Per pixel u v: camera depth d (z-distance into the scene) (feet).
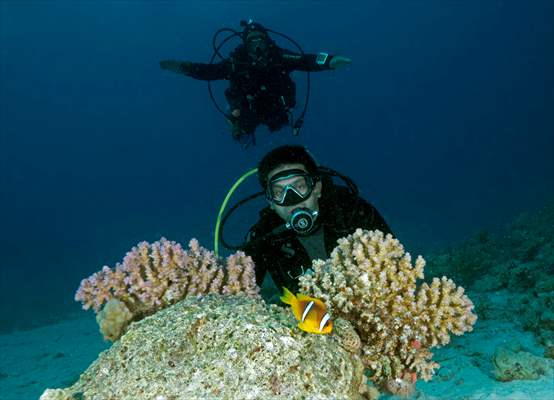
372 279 8.25
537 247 23.66
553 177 87.66
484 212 75.92
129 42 263.49
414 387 8.70
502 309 15.25
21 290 87.20
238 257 10.25
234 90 25.99
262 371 6.03
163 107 316.81
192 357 6.44
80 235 200.13
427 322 8.21
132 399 6.18
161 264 9.44
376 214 12.39
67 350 24.25
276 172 11.06
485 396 8.62
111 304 8.77
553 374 9.08
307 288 8.52
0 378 20.27
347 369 6.72
